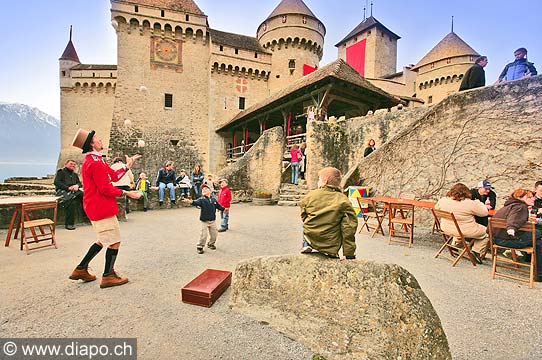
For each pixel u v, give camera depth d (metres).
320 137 11.86
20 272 3.68
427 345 1.92
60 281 3.40
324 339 2.18
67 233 6.04
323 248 2.46
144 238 5.72
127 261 4.23
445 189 6.91
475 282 3.68
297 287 2.48
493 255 4.00
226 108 26.77
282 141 13.17
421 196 7.29
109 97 28.98
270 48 28.50
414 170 7.49
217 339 2.32
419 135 7.45
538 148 5.72
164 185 9.99
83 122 28.61
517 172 5.94
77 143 3.15
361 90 14.80
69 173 6.75
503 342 2.35
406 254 4.86
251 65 27.47
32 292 3.08
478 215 4.32
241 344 2.26
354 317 2.10
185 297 2.93
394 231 6.48
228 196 6.51
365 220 6.48
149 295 3.08
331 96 15.33
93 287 3.25
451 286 3.53
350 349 2.03
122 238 5.71
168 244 5.27
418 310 2.00
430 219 6.97
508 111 6.13
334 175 2.52
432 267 4.23
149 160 24.56
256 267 2.78
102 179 3.07
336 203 2.36
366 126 11.63
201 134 26.59
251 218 8.26
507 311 2.88
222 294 3.15
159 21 24.92
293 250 4.92
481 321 2.68
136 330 2.41
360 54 35.62
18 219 5.88
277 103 17.88
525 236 3.79
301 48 28.00
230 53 26.67
